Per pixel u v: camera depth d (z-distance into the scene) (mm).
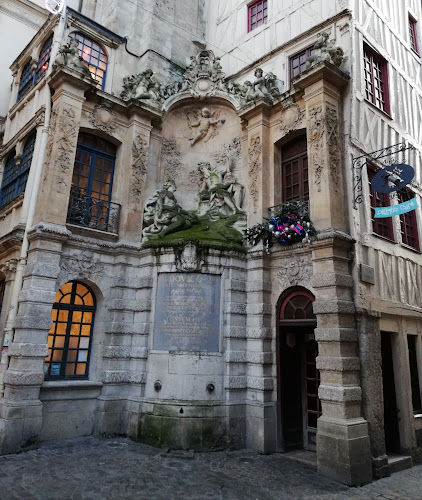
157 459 8008
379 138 10352
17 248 9836
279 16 12570
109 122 11164
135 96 11617
